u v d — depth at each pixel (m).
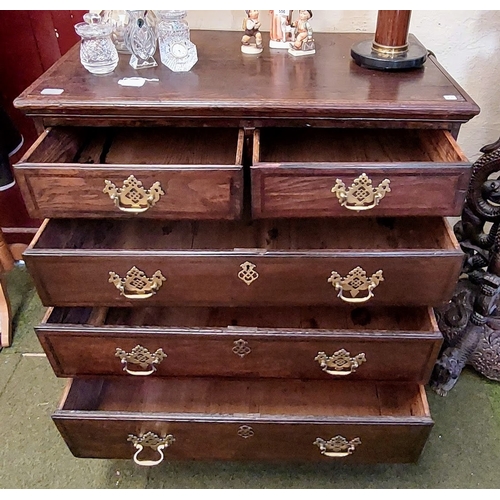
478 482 1.20
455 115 0.87
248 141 0.94
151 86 0.93
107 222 1.11
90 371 1.08
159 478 1.22
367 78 0.97
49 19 1.32
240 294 0.98
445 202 0.87
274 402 1.16
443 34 1.28
